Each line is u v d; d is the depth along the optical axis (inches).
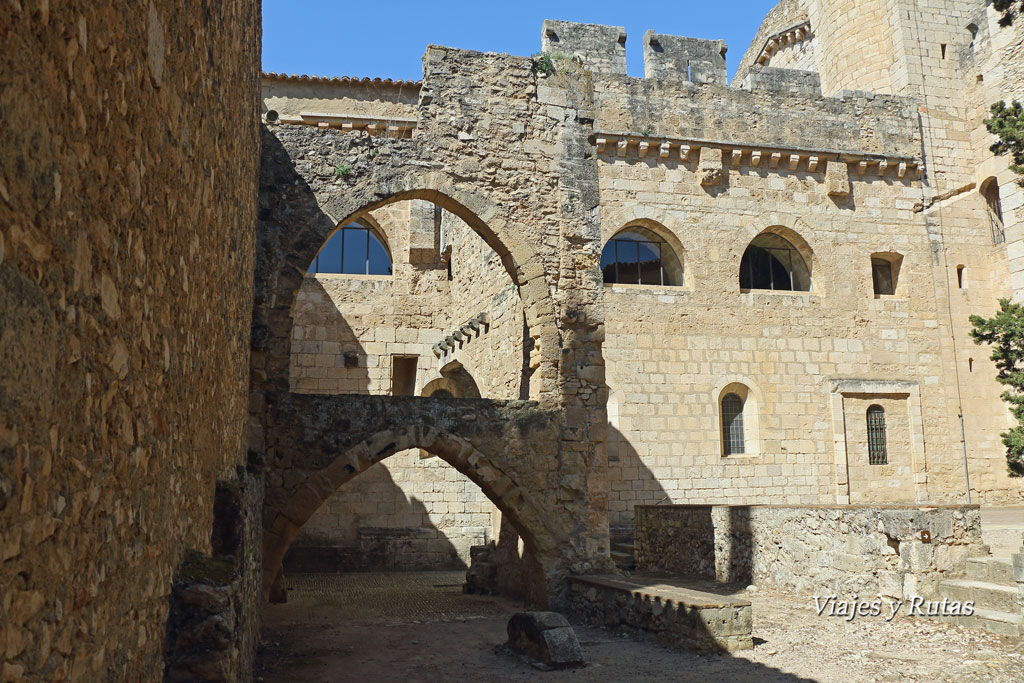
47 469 103.4
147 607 172.2
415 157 587.8
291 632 498.6
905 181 1023.6
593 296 609.9
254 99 452.4
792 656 401.1
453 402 563.8
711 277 943.7
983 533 580.7
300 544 904.9
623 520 875.4
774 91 999.6
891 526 496.4
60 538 109.6
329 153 571.5
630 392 901.8
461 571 904.3
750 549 617.0
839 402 952.9
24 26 93.0
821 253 981.8
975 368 997.2
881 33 1117.7
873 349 976.9
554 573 559.8
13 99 89.8
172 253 186.5
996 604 438.6
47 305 102.1
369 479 944.3
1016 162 593.6
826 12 1198.9
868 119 1021.2
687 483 898.7
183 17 190.7
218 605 207.3
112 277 133.6
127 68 139.6
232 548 285.0
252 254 481.7
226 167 297.1
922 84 1060.5
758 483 917.8
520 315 644.7
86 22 116.0
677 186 950.4
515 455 567.8
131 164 144.3
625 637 470.0
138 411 155.8
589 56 1026.1
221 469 309.6
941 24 1089.4
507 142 611.2
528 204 607.8
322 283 979.3
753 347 943.7
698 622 414.9
